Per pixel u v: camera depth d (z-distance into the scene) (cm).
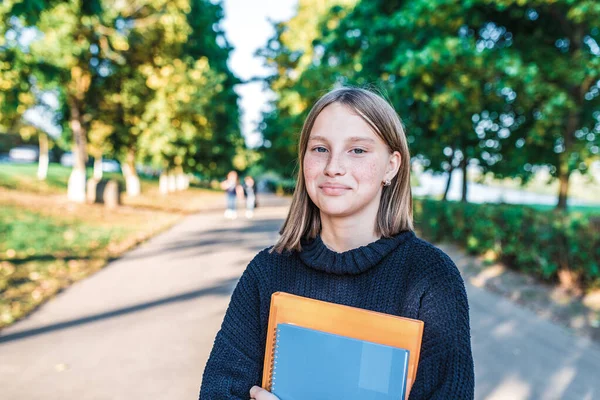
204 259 926
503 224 823
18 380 370
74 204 1691
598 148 1006
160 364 406
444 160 1641
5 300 579
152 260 906
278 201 3453
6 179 2025
